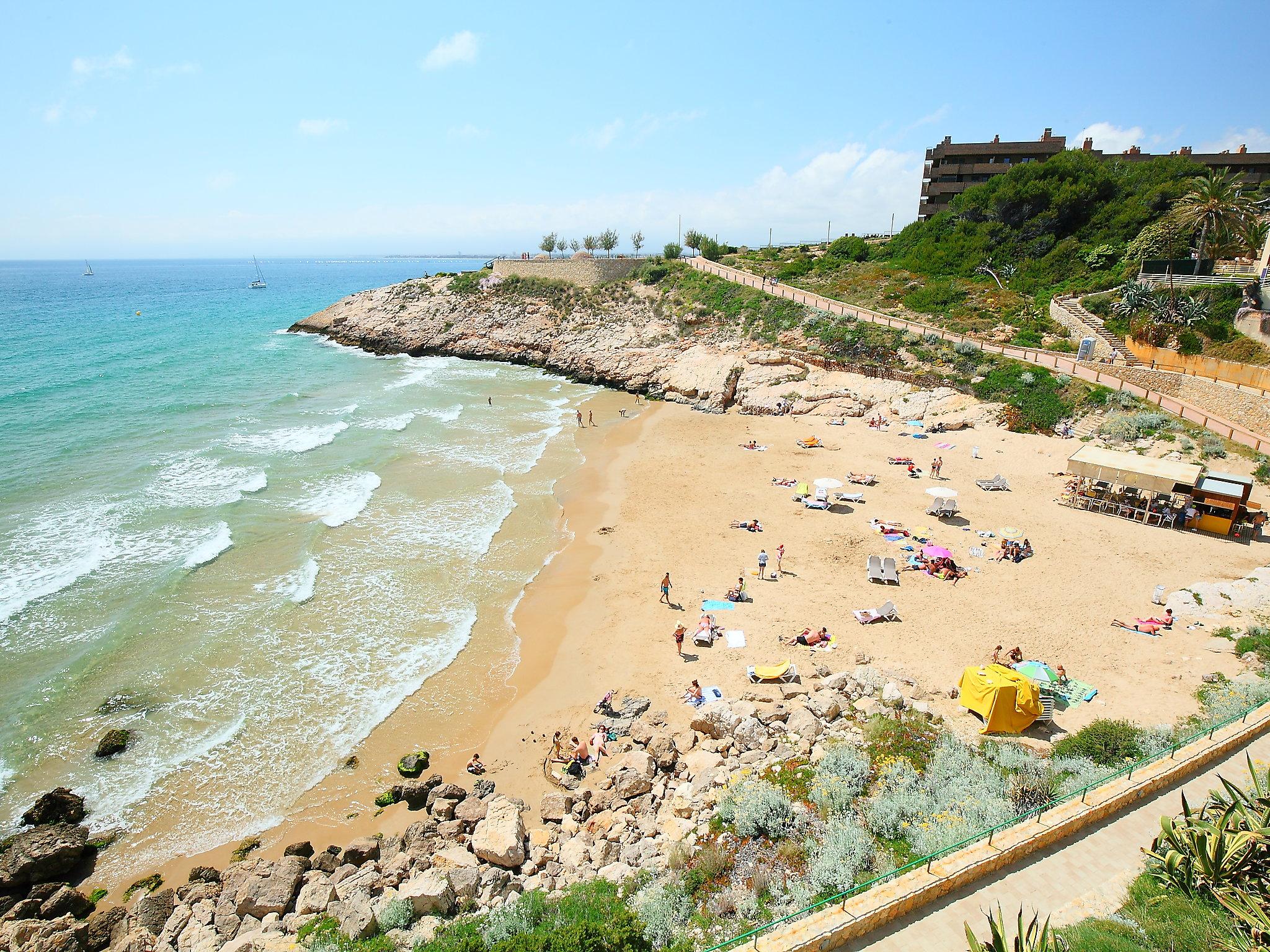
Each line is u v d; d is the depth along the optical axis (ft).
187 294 604.90
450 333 256.73
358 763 61.67
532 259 279.28
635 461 138.41
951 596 83.25
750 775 53.52
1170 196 197.26
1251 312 136.05
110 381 196.95
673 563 95.30
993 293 197.67
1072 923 33.99
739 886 41.75
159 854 52.85
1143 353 146.10
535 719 66.59
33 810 54.75
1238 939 30.53
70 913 47.83
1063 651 70.38
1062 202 210.18
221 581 88.33
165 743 62.90
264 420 160.76
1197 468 100.42
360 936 42.93
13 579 85.87
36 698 67.00
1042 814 41.63
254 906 46.93
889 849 43.24
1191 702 60.34
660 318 230.68
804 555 95.96
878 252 263.29
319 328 297.94
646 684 70.28
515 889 46.88
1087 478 111.24
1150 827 41.16
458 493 120.47
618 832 50.85
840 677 66.18
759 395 176.55
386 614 83.66
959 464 128.47
